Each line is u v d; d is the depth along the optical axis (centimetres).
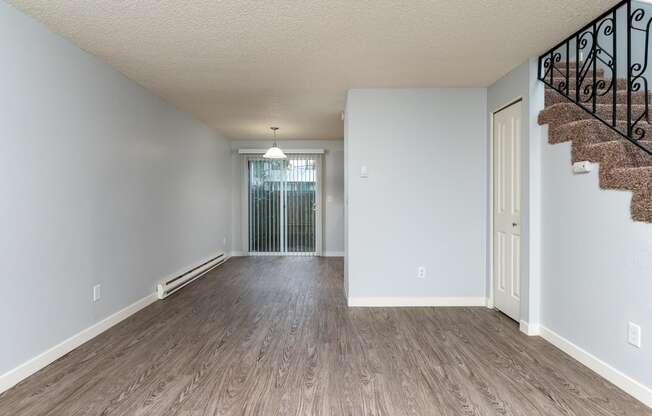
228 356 273
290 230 775
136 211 380
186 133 517
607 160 232
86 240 300
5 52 224
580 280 260
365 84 385
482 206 399
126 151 361
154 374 244
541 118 300
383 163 398
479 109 397
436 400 212
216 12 238
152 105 415
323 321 354
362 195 399
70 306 281
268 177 773
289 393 220
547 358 268
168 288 439
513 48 295
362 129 398
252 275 574
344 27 259
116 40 279
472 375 243
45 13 238
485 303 400
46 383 230
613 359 230
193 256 550
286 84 386
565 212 276
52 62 263
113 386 227
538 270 310
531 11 239
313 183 774
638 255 211
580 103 276
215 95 425
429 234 400
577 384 230
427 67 336
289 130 654
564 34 271
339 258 738
